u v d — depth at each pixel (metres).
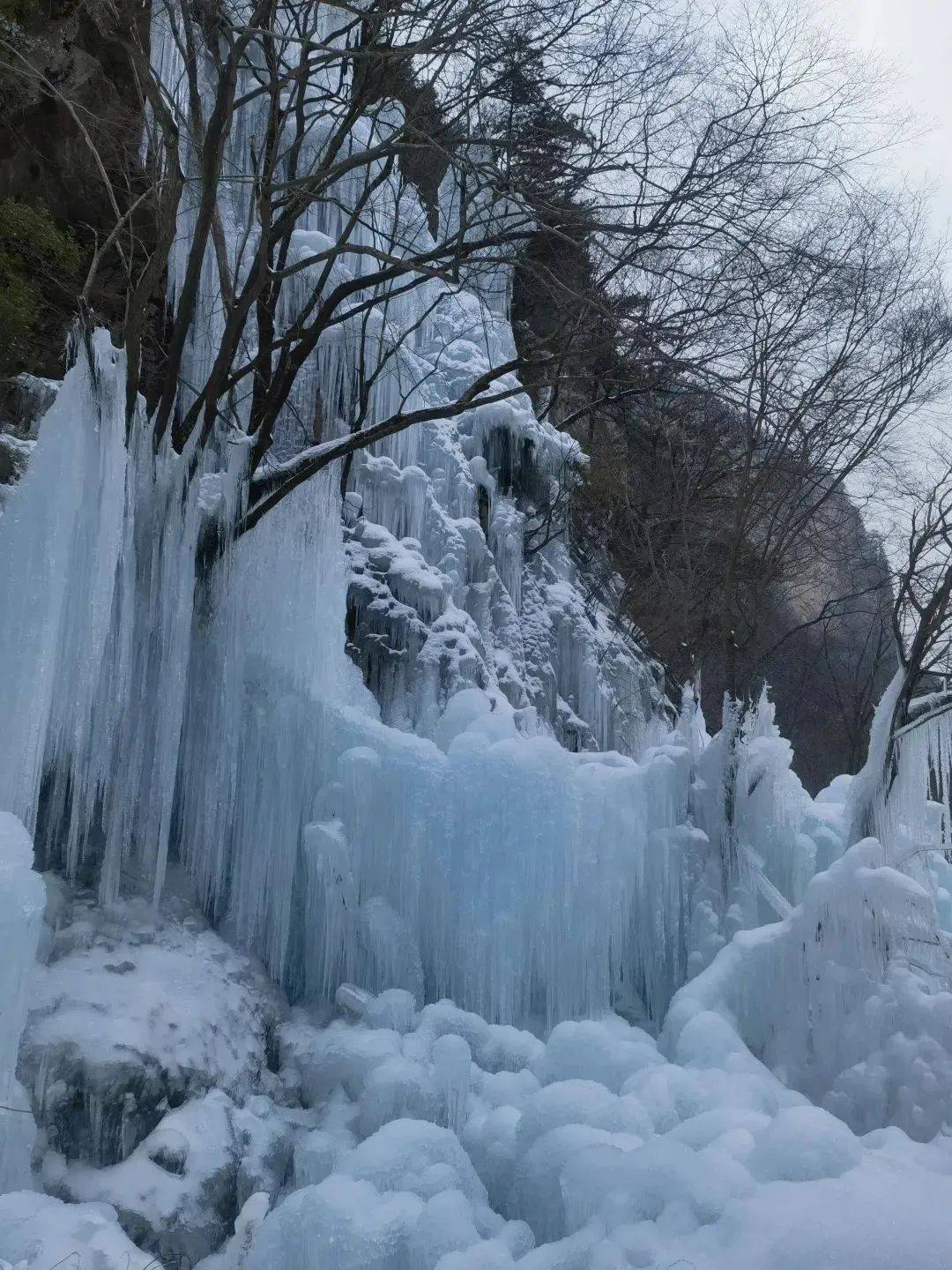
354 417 10.87
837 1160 4.66
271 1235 4.62
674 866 7.93
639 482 14.38
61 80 9.23
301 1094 6.18
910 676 8.85
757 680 15.64
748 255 8.10
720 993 6.99
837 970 7.04
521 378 13.46
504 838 7.34
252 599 7.28
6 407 8.26
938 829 9.66
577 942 7.52
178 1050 5.53
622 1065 6.14
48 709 5.80
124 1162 5.07
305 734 7.25
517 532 12.49
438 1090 5.86
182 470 6.84
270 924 7.06
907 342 11.55
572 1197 4.81
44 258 9.06
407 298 12.60
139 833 6.70
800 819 8.50
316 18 7.94
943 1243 4.05
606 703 13.31
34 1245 4.10
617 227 7.44
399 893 7.23
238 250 7.82
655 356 8.30
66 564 5.89
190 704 7.14
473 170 7.27
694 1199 4.52
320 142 10.84
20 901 4.58
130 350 6.71
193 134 7.48
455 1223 4.62
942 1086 6.39
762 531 13.48
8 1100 4.57
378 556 10.02
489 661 10.97
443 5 7.10
